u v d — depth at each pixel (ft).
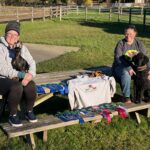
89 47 31.09
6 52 11.55
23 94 11.04
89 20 70.74
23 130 10.44
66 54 26.99
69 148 10.87
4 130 10.55
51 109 14.16
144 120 13.35
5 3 127.85
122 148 11.04
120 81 13.67
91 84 12.62
